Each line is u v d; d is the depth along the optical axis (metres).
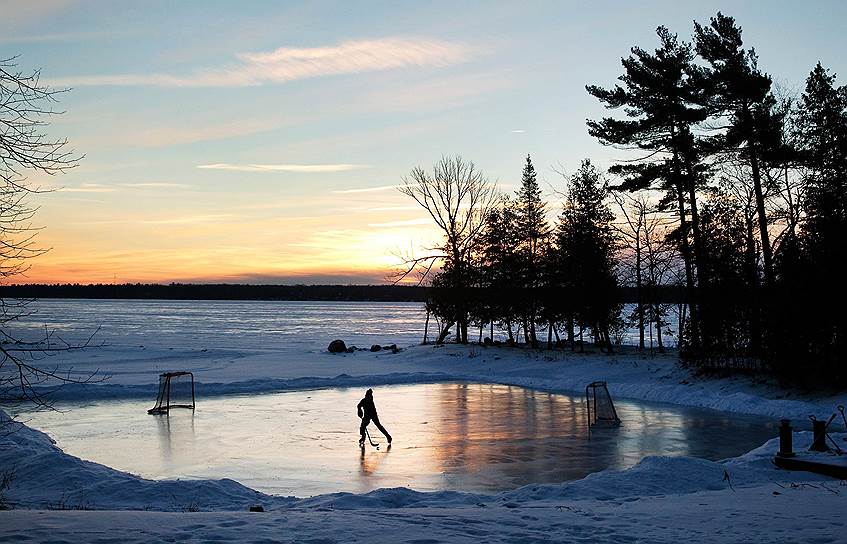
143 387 35.72
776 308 30.73
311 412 29.02
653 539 8.38
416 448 20.80
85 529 8.40
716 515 10.03
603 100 42.84
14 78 10.29
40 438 20.08
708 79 37.25
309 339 89.31
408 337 95.88
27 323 121.19
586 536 8.58
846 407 26.45
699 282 37.69
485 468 17.86
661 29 42.75
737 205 40.41
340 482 16.25
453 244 64.50
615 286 55.56
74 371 43.44
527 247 66.19
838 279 28.58
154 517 9.54
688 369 38.06
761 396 30.91
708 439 22.23
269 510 11.78
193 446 21.11
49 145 10.64
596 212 61.69
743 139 36.31
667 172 40.72
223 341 82.94
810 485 13.65
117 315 177.00
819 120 37.06
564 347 63.59
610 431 23.98
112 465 18.27
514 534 8.63
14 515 9.59
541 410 29.88
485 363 50.00
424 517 9.86
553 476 16.88
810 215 33.31
